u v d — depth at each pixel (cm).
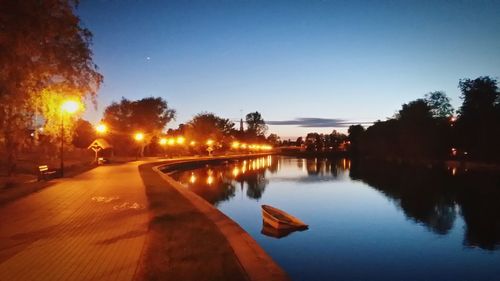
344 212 2867
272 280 834
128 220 1373
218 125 12362
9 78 1586
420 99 9006
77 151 6650
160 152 9188
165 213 1530
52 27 1620
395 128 10000
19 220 1360
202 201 2005
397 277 1507
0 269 837
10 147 2142
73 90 2145
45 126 2261
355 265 1616
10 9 1408
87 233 1173
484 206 3225
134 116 7669
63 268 846
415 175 6103
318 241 1945
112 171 3762
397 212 2902
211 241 1121
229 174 6419
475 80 7056
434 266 1653
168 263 894
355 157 13662
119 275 804
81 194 2062
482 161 6912
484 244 2002
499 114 6475
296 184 4884
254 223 2339
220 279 807
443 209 3066
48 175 2878
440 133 8112
